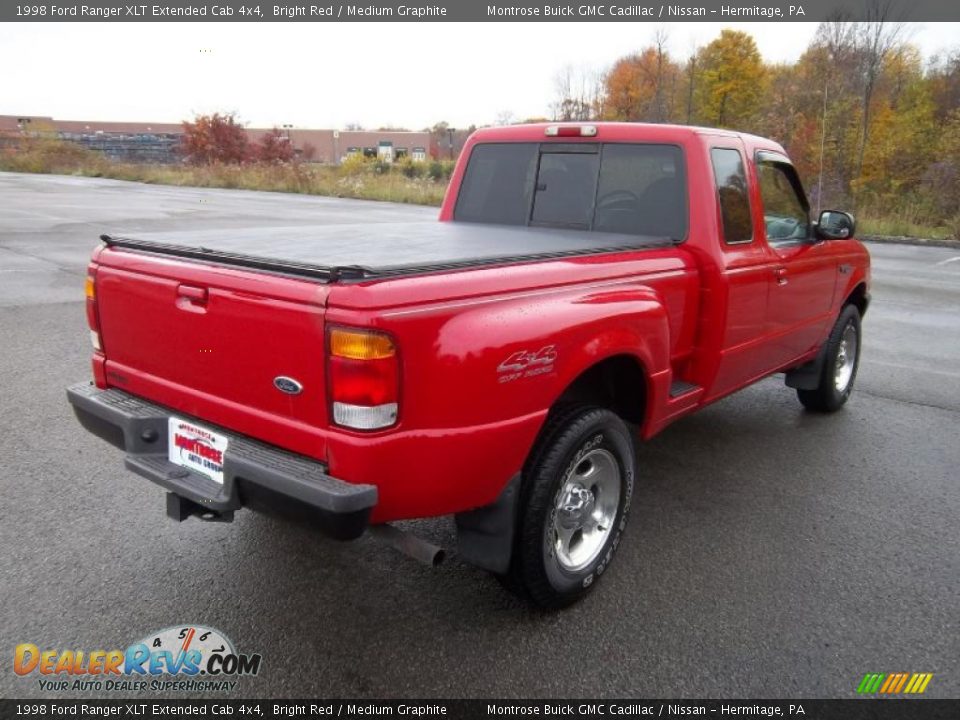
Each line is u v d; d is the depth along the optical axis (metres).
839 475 4.63
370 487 2.38
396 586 3.26
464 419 2.52
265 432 2.59
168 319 2.84
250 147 45.75
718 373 4.00
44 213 17.78
